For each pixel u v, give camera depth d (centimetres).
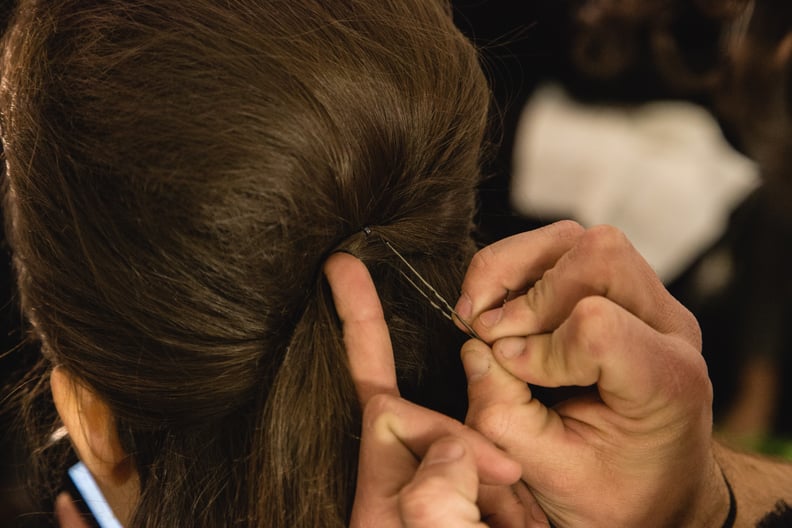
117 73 55
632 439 52
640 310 52
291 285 56
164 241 53
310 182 54
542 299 53
